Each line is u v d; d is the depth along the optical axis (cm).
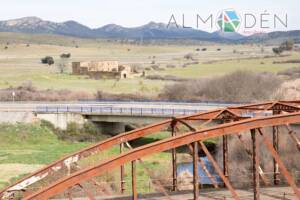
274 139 3569
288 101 3541
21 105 8681
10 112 7838
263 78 9906
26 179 2922
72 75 15025
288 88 9262
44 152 6344
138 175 5066
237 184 4234
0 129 7250
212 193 3319
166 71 15812
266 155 4994
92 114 7900
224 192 3344
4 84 12294
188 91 10281
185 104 8569
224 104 8262
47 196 2159
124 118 7775
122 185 3531
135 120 7719
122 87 11975
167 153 6319
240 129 2561
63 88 11519
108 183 4391
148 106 8438
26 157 5988
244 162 5066
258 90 9612
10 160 5800
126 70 14500
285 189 3441
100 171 2264
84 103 9038
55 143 7169
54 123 7775
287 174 2622
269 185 3600
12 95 10019
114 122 8125
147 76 14438
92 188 4128
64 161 2923
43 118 7781
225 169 3391
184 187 4694
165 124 3142
